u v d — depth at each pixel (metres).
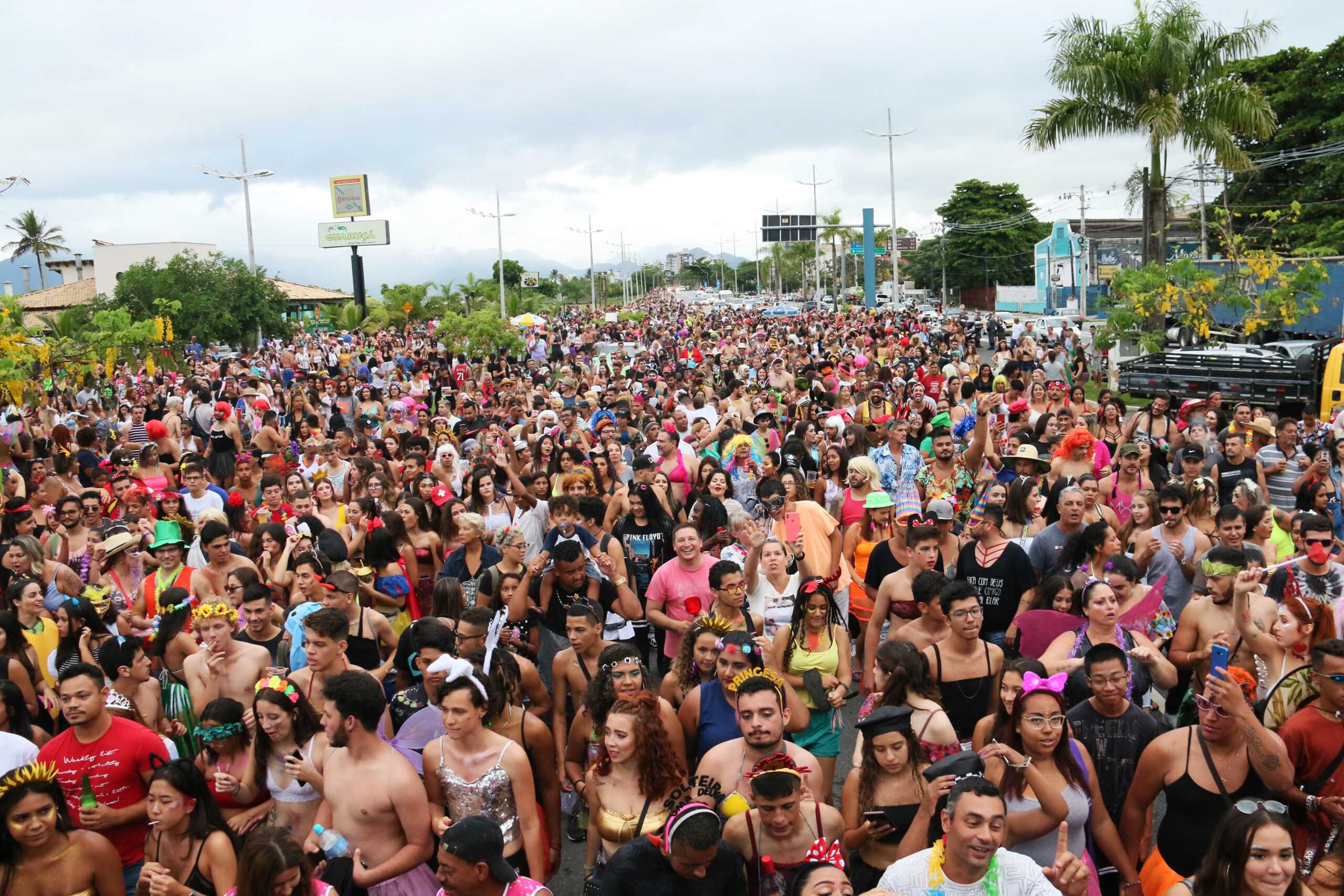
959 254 96.88
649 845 4.42
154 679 6.79
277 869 4.19
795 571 8.34
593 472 11.27
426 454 13.46
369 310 66.00
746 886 4.53
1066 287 74.62
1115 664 5.26
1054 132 30.48
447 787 5.24
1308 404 21.53
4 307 22.67
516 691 5.82
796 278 157.88
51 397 23.86
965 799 3.95
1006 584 7.49
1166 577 8.05
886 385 18.38
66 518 9.99
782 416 17.67
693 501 11.88
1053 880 4.21
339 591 7.14
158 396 24.23
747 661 5.65
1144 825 5.19
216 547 8.50
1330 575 7.22
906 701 5.51
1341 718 5.02
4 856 4.73
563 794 6.76
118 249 70.56
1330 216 45.34
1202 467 11.16
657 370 30.94
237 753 5.76
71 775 5.49
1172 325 31.28
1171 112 28.55
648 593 8.02
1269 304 28.28
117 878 5.00
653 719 5.25
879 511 8.95
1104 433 13.51
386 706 5.74
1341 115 45.94
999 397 14.60
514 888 4.21
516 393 20.27
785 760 4.43
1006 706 5.05
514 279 118.44
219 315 50.97
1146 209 30.16
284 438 15.96
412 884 5.07
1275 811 3.99
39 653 7.61
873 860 4.96
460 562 8.64
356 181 75.81
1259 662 6.20
